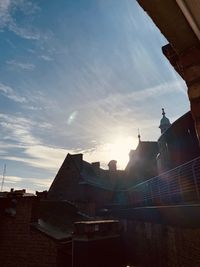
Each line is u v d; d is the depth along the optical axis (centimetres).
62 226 1486
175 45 152
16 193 1309
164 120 4012
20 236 1206
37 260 1127
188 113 1260
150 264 1030
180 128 1322
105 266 1080
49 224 1414
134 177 3459
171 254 789
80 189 3838
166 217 799
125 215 1516
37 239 1163
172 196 1091
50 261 1098
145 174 3328
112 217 2048
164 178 1192
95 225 1091
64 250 1139
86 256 1009
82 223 1070
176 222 708
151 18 134
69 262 1162
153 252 991
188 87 149
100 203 3881
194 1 111
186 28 136
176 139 1362
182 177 986
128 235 1413
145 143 3631
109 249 1128
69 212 1916
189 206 613
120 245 1205
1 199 1302
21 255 1170
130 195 2364
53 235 1174
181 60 156
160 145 1606
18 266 1155
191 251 632
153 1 124
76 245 1045
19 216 1248
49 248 1123
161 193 1242
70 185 3966
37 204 1292
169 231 804
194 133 1216
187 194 948
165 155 1510
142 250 1148
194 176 787
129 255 1345
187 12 118
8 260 1184
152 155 3459
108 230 1170
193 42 148
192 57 151
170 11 127
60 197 3956
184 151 1284
